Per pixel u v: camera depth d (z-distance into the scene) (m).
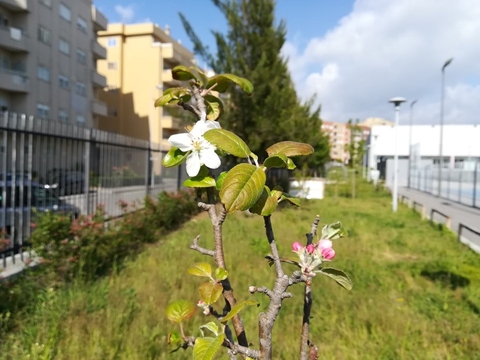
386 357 3.61
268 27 15.10
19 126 6.08
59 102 27.39
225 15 14.95
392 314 4.49
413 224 12.37
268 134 14.06
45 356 3.20
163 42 42.91
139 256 6.71
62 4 27.47
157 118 39.03
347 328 4.18
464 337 4.01
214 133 1.14
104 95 39.53
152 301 4.69
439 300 5.13
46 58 25.95
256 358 1.16
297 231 9.89
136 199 10.21
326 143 32.78
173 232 9.60
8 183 6.28
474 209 17.58
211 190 1.31
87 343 3.55
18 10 23.88
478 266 7.01
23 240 6.04
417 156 34.28
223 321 1.16
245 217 12.03
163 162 1.26
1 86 22.66
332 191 27.44
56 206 7.02
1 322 3.76
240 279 5.65
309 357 1.32
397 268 6.81
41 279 4.92
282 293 1.13
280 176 17.39
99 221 6.22
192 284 5.32
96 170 8.92
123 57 39.75
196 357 1.11
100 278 5.43
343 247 8.35
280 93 14.46
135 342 3.62
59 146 7.25
